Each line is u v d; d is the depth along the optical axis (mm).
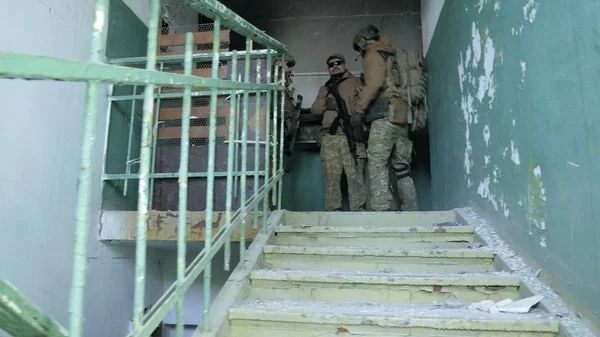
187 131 1225
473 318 1370
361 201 3596
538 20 1574
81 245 776
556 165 1460
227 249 1554
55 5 2229
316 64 4895
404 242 2100
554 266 1484
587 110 1258
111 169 2688
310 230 2141
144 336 993
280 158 2443
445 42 3170
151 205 2812
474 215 2287
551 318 1341
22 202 1942
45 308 2072
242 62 2832
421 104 3430
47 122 2127
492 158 2098
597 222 1218
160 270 3326
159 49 3061
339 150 3613
